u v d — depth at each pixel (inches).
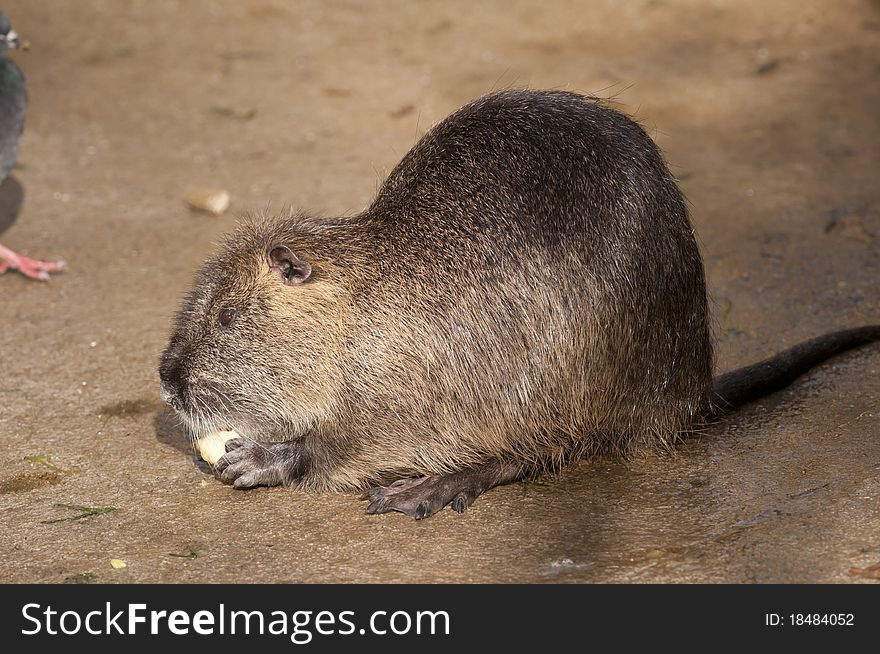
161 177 855.7
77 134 932.6
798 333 606.5
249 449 477.4
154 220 782.5
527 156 462.0
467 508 458.3
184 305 493.0
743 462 479.8
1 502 470.3
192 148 909.2
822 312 629.6
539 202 454.3
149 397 557.6
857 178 834.2
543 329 450.9
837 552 404.5
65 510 464.1
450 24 1195.3
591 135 466.3
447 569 414.9
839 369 557.6
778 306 639.1
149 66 1075.3
